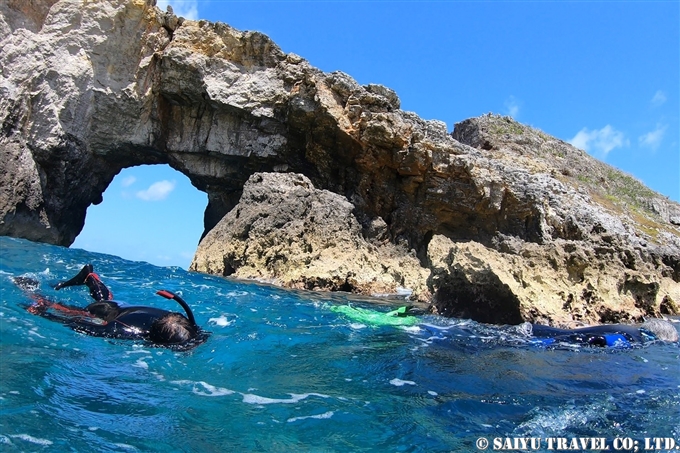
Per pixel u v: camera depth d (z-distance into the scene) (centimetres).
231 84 2395
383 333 1022
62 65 2248
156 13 2400
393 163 2383
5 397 491
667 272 2461
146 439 458
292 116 2362
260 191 2062
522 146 3900
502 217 2405
